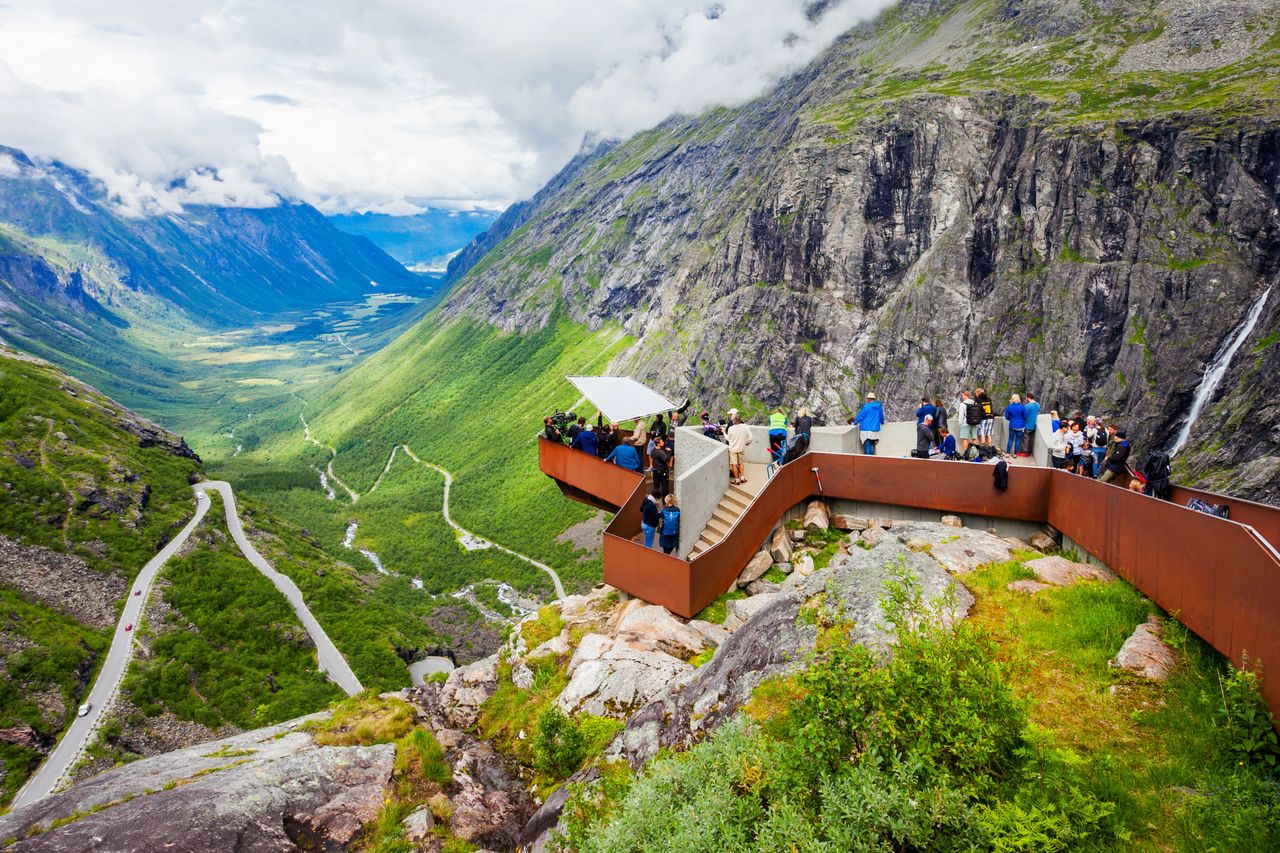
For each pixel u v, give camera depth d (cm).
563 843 1044
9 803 9000
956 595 1236
